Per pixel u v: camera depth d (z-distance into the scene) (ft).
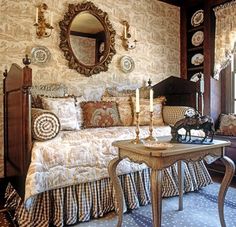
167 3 13.37
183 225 6.39
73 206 6.58
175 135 5.97
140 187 7.73
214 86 12.32
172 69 13.60
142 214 7.10
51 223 6.43
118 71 11.77
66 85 10.34
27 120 6.13
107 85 11.45
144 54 12.59
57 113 8.13
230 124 11.28
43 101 8.20
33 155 6.02
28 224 6.12
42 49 9.78
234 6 11.34
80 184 6.76
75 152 6.63
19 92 6.63
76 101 9.39
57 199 6.41
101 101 10.14
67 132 7.68
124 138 7.70
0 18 9.04
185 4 13.57
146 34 12.64
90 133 7.55
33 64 9.61
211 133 6.05
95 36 10.97
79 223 6.59
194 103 10.52
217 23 12.04
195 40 13.41
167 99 11.65
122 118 10.27
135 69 12.30
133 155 5.41
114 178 6.08
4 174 8.81
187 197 8.32
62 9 10.23
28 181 5.81
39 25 9.68
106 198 7.13
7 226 6.33
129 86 12.02
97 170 6.91
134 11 12.21
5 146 8.66
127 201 7.38
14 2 9.29
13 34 9.27
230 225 6.33
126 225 6.43
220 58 11.84
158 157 4.82
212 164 11.35
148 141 5.96
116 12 11.65
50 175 6.17
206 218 6.77
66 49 10.23
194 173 8.89
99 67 11.10
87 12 10.72
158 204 4.85
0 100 9.03
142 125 10.09
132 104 10.53
